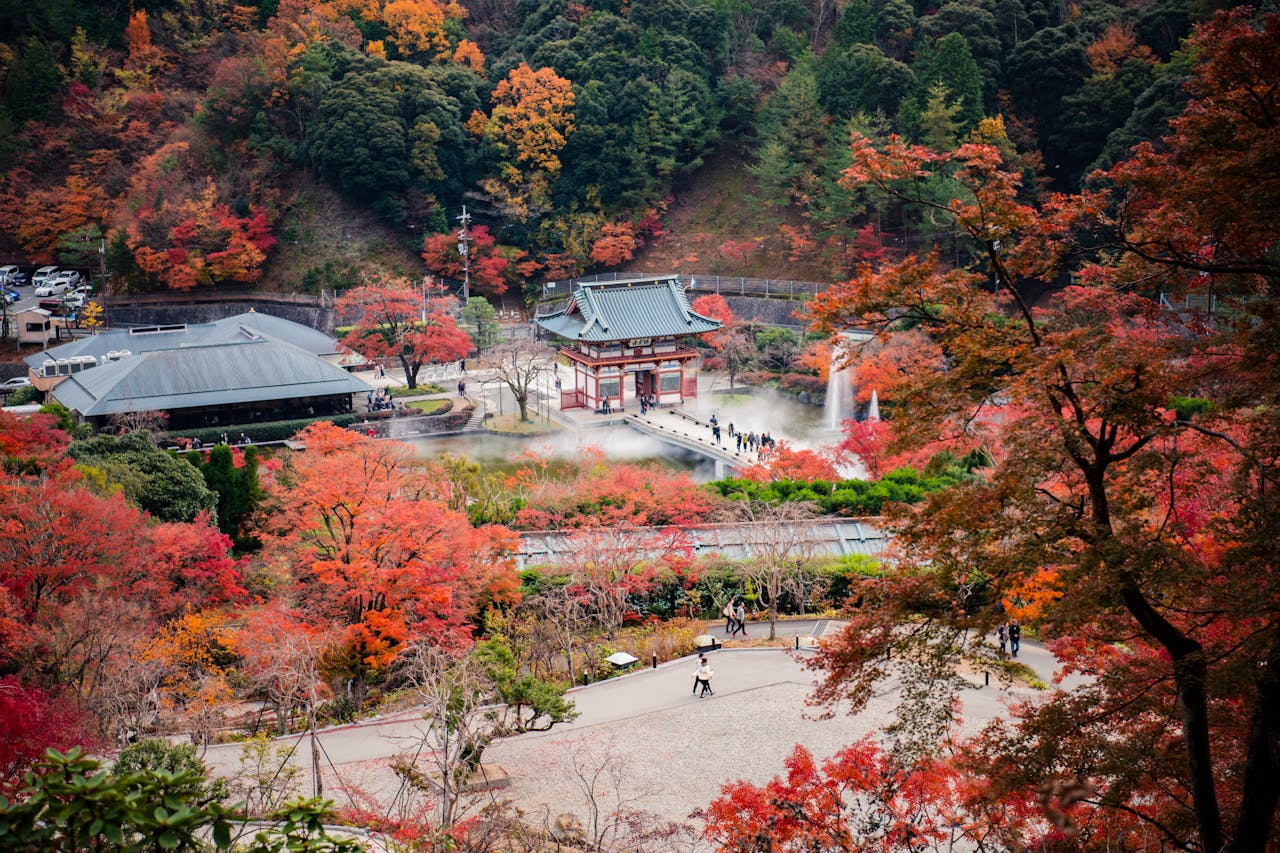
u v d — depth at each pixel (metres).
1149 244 17.64
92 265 117.38
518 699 30.23
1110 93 101.25
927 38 111.25
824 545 46.66
